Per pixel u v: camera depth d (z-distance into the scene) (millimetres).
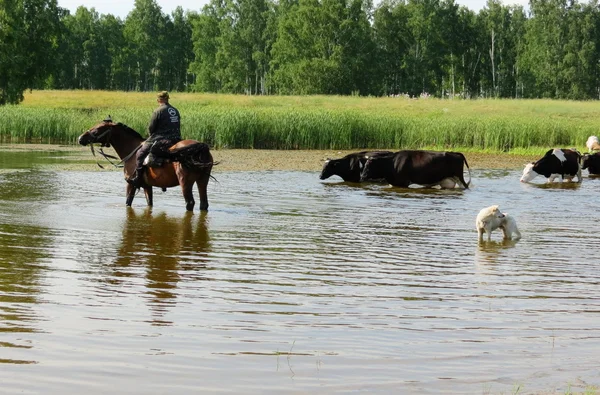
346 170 22438
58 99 66750
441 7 105938
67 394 5871
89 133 15938
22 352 6789
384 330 7770
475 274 10500
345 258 11414
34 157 29000
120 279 9703
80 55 122562
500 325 8023
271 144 36375
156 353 6875
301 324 7922
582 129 37531
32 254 11117
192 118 36438
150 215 15109
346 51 95500
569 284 9984
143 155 15617
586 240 13336
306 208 16797
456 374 6461
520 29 111812
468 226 14766
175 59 128125
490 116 47844
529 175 23344
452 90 104188
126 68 124438
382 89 102250
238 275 10117
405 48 105125
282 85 97562
